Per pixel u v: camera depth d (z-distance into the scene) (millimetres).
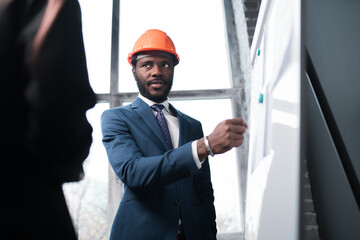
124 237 998
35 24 337
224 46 2520
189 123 1296
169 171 901
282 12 584
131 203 1041
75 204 2025
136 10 2594
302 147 433
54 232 339
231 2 2639
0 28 321
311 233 1622
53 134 321
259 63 829
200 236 1036
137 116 1201
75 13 375
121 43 2479
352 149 1013
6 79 309
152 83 1296
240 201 2088
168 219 1010
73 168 371
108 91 2318
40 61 315
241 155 2164
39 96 306
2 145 305
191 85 2375
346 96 1044
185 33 2545
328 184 1392
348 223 1264
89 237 1968
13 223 300
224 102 2332
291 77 480
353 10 991
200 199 1184
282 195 495
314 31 1294
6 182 305
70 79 346
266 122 673
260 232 696
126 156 1021
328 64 1174
